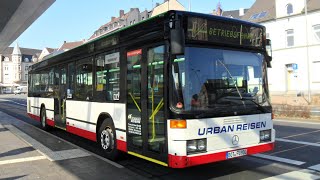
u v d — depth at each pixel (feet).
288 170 25.21
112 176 23.11
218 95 21.74
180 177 23.71
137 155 24.39
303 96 110.93
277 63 134.92
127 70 25.66
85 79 33.24
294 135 41.11
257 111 23.34
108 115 28.60
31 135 42.27
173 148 20.39
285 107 67.00
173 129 20.39
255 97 23.59
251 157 29.32
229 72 22.48
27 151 30.42
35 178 22.43
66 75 38.50
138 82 24.22
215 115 21.26
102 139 29.66
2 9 68.23
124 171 24.30
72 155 28.84
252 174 24.21
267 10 144.46
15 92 338.95
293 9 129.18
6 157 28.07
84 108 33.35
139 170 25.58
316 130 45.42
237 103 22.50
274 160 28.25
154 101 22.36
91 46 31.94
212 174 24.36
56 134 45.34
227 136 21.71
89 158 27.86
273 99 104.78
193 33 21.18
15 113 84.17
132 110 25.04
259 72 24.16
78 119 34.86
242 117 22.48
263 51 24.64
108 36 28.60
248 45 23.75
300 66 126.82
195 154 20.40
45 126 46.80
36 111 51.78
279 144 35.14
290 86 131.75
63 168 24.85
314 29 122.72
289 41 131.54
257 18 144.87
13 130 45.19
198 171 25.16
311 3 124.57
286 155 30.07
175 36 19.53
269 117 24.12
